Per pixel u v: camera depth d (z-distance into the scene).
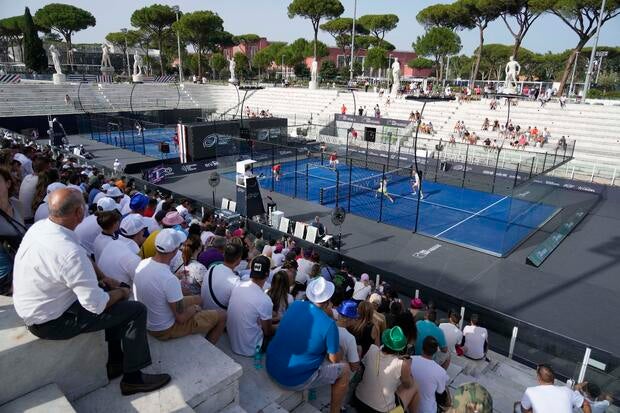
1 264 4.46
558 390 5.35
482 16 54.66
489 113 38.25
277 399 4.76
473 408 3.37
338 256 13.97
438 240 19.19
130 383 4.05
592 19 43.12
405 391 4.88
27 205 7.83
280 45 90.31
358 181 29.23
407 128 37.03
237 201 20.98
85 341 3.98
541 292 14.55
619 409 7.09
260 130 33.56
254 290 5.22
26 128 42.66
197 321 5.07
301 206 23.72
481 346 8.87
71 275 3.39
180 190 26.14
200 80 71.44
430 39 58.56
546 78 85.62
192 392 4.09
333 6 66.88
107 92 53.16
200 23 70.81
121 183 15.76
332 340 4.57
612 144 31.67
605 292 14.56
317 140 40.97
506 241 17.80
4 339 3.68
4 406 3.58
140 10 74.06
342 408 5.41
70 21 76.56
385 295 10.42
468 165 30.91
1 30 80.31
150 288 4.60
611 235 19.94
